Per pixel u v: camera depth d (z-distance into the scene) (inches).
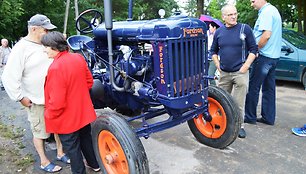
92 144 124.3
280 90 278.1
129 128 107.3
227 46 159.2
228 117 139.3
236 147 153.4
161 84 113.2
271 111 182.4
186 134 171.6
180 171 131.8
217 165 135.9
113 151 113.8
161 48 109.6
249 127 180.9
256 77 175.3
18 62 119.3
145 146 157.3
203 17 234.1
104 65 149.6
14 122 200.4
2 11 539.5
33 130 131.8
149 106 137.6
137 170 102.9
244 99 163.2
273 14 164.6
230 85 166.9
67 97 107.7
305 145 155.2
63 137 112.5
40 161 144.9
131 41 127.4
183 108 116.2
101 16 157.9
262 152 147.9
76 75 107.6
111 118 110.5
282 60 284.0
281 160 139.6
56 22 738.2
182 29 110.0
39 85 126.4
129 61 125.8
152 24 117.2
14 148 159.3
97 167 133.4
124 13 925.8
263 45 167.5
